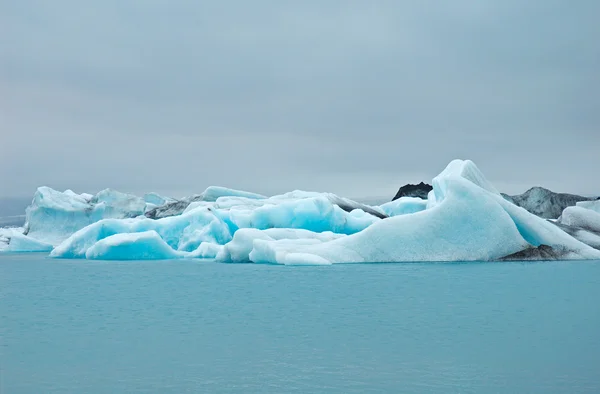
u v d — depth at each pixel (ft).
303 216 114.32
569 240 87.30
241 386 27.14
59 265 98.02
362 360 31.14
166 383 27.78
